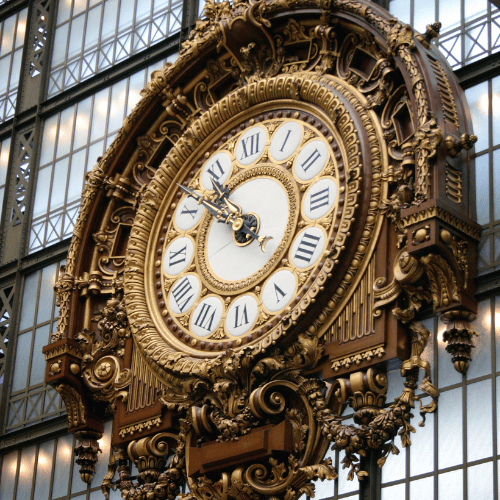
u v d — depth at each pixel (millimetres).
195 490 10047
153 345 10703
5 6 16188
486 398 9688
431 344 10203
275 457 9719
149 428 10586
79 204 13992
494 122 10586
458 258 9430
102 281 11602
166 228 11312
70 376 11180
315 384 9734
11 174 14844
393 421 9312
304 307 9797
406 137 10133
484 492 9375
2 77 15766
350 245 9883
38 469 12883
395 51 10227
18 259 14172
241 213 10750
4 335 13922
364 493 10047
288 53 11242
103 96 14375
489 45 10992
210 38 11422
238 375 9953
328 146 10445
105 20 14844
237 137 11211
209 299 10625
